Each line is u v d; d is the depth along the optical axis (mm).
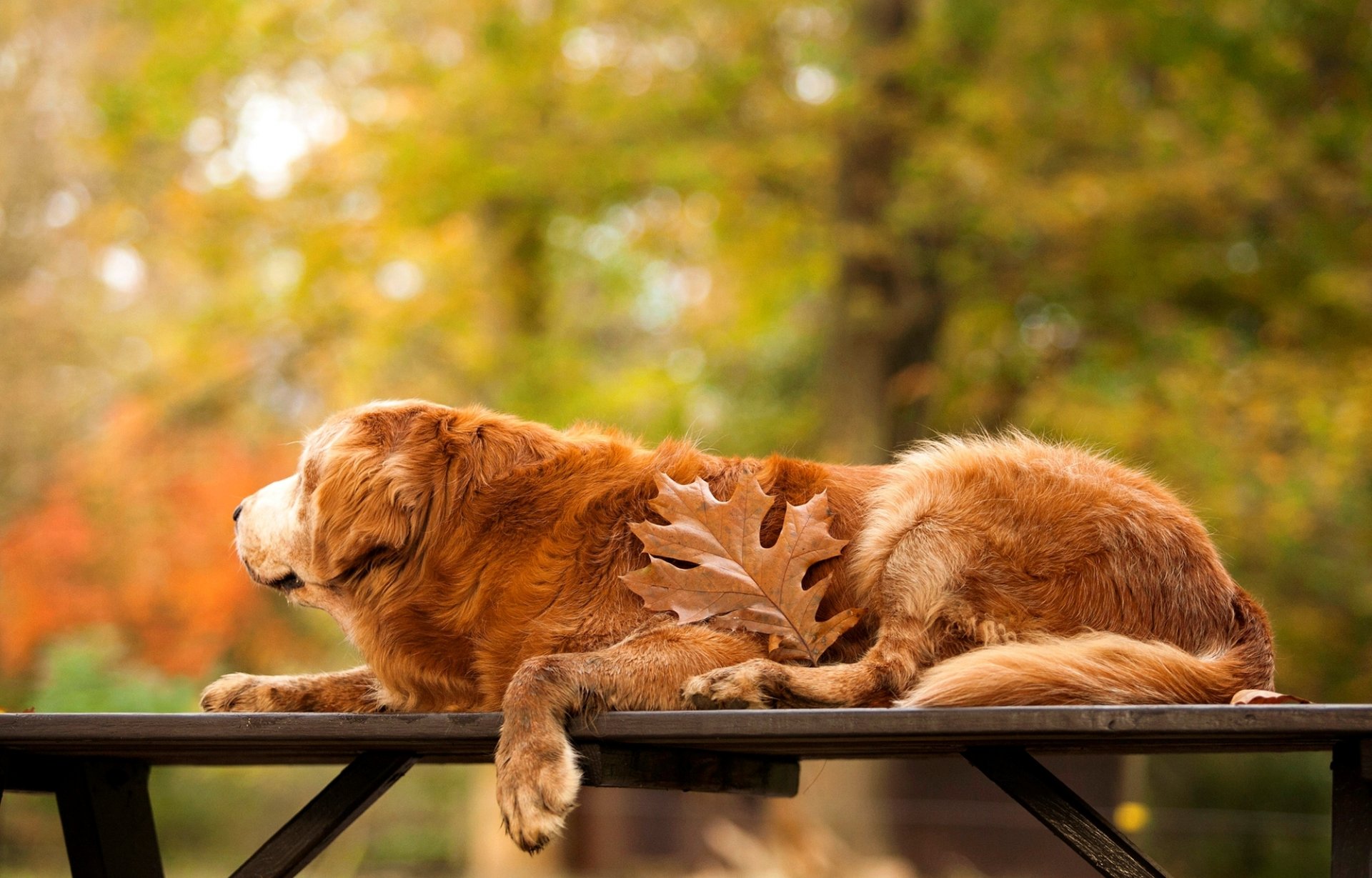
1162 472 12070
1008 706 2652
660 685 2826
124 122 12734
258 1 13102
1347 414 11805
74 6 14086
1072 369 12664
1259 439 12398
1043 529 3049
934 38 11898
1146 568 3031
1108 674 2736
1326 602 13328
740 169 11891
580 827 12312
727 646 2920
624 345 17500
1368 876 2359
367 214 13312
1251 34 12133
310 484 3236
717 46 12594
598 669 2795
